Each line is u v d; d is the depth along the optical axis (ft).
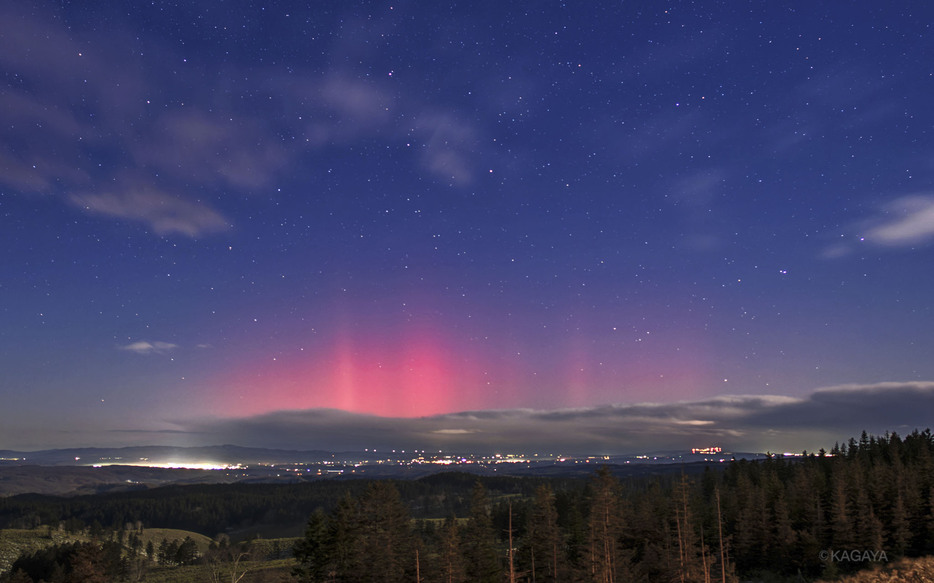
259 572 370.32
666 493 403.95
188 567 504.43
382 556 210.79
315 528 217.15
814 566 270.05
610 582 227.40
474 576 230.68
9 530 641.81
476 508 246.88
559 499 378.94
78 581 226.58
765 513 300.40
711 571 251.80
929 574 132.57
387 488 238.07
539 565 257.75
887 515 290.76
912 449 481.46
